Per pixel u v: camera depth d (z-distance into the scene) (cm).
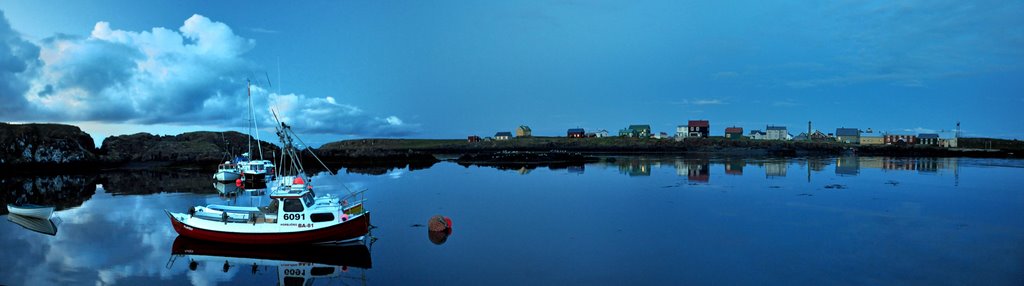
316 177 6356
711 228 2941
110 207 3759
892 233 2809
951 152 13588
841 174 6494
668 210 3559
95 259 2298
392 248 2477
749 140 17525
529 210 3566
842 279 2014
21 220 3180
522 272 2094
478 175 6644
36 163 7375
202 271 2131
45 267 2178
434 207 3697
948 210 3556
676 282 1975
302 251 2422
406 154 10131
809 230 2884
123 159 8612
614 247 2494
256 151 9906
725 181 5603
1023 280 1997
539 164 9131
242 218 2578
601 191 4684
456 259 2283
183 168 8188
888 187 4972
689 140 17462
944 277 2036
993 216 3322
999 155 12669
